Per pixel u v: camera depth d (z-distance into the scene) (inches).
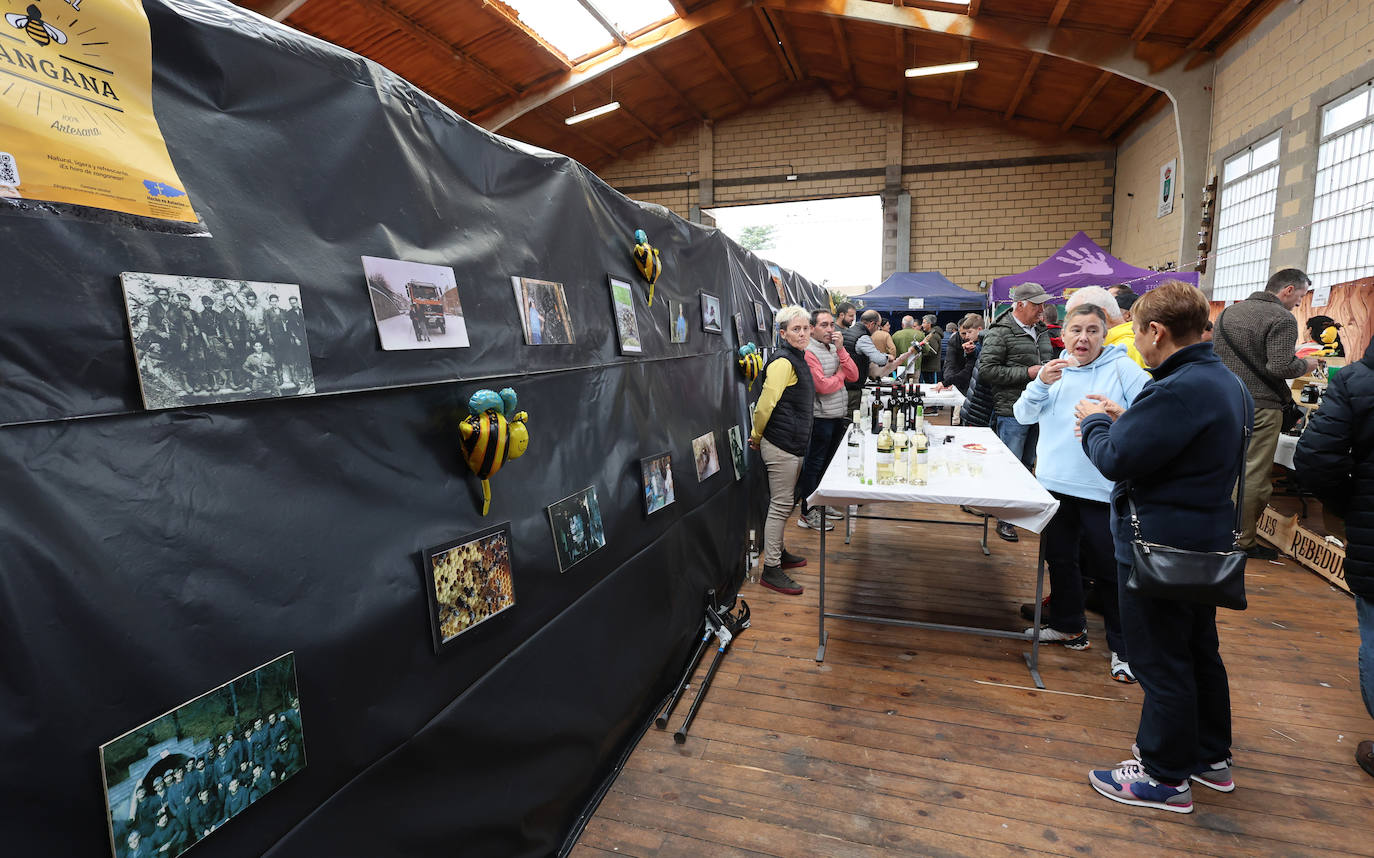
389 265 48.5
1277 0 261.3
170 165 33.0
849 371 176.1
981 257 488.4
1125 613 73.2
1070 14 315.9
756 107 518.0
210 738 33.9
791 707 94.2
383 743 45.3
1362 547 74.3
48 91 27.7
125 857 29.9
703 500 114.3
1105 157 458.9
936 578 143.2
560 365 73.0
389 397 48.2
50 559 28.1
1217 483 65.0
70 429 29.4
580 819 71.4
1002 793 75.9
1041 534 97.2
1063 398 101.4
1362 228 211.5
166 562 32.8
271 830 37.3
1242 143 286.7
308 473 41.4
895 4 346.0
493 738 56.6
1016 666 105.0
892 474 102.9
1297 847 67.7
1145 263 405.1
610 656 78.1
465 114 409.1
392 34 320.5
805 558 158.4
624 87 446.3
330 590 41.8
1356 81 211.8
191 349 34.4
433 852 49.3
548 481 68.1
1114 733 86.9
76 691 28.6
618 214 94.8
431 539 50.6
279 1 276.8
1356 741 84.7
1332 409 74.5
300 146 42.4
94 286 30.4
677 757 83.2
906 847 68.1
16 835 26.5
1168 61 320.2
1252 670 102.4
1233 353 145.9
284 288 39.9
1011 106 440.1
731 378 142.6
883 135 495.2
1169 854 66.9
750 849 68.1
